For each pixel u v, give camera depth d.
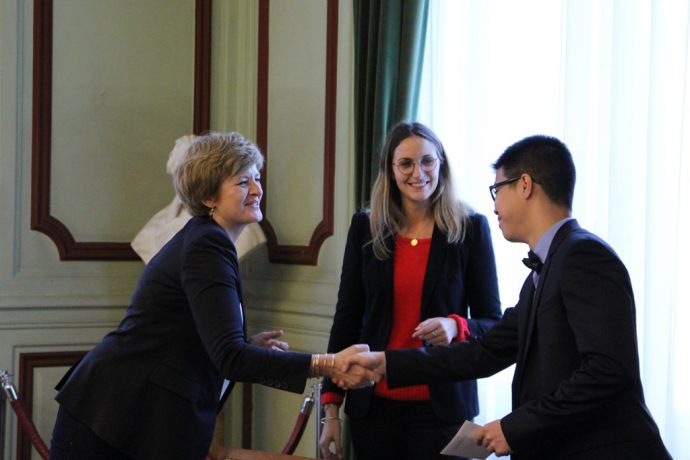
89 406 2.14
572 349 1.76
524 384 1.86
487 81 2.94
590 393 1.67
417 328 2.39
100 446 2.14
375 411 2.52
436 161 2.54
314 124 3.81
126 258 4.18
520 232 1.91
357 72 3.31
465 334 2.41
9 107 3.97
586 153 2.62
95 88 4.16
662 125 2.41
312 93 3.83
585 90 2.62
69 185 4.10
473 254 2.58
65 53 4.09
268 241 4.00
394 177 2.59
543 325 1.80
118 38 4.20
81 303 4.07
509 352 2.11
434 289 2.52
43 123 4.04
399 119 3.10
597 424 1.73
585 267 1.73
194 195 2.25
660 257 2.42
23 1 4.00
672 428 2.37
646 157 2.46
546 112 2.77
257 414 4.12
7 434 3.98
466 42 3.02
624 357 1.66
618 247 2.52
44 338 4.02
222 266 2.13
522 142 1.93
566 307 1.74
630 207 2.51
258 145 4.07
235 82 4.23
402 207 2.62
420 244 2.58
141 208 4.25
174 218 3.82
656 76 2.41
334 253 3.70
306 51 3.86
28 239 4.02
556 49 2.75
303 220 3.86
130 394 2.12
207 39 4.33
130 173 4.23
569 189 1.89
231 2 4.23
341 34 3.69
